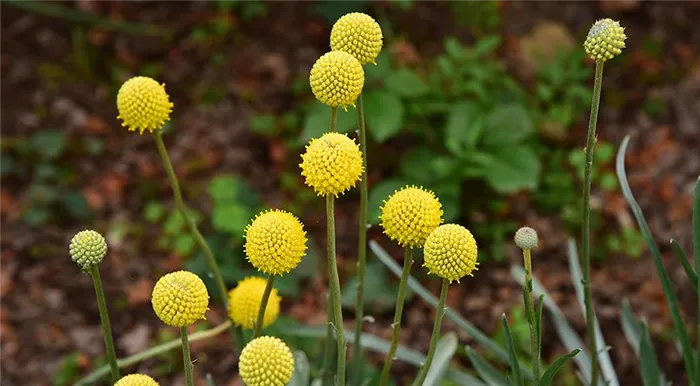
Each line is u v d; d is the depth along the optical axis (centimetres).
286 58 604
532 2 625
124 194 538
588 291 279
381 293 468
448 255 215
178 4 633
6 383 442
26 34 606
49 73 591
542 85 561
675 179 535
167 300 209
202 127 570
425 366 237
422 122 535
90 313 476
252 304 274
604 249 504
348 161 212
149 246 509
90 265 234
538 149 546
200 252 495
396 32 607
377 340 340
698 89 578
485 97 532
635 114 572
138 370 439
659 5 622
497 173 490
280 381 203
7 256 498
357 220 519
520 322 452
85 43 604
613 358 446
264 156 557
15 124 561
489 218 516
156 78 598
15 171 536
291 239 222
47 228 512
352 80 229
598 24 229
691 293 475
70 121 569
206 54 608
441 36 608
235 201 497
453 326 463
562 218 518
